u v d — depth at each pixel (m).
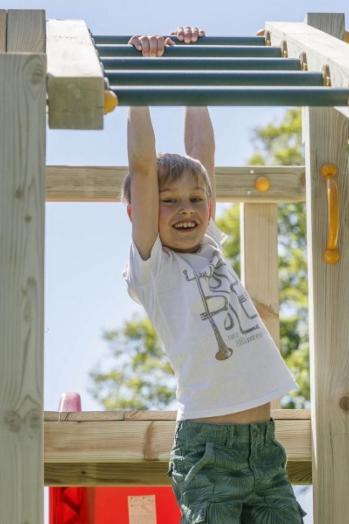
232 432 3.34
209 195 3.64
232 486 3.30
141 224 3.47
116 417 3.93
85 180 4.91
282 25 4.02
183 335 3.44
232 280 3.56
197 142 4.02
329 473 3.72
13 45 3.97
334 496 3.70
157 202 3.51
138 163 3.46
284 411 3.89
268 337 3.51
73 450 3.89
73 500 4.92
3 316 2.52
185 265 3.52
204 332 3.43
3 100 2.57
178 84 3.19
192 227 3.54
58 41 3.14
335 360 3.78
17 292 2.53
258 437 3.37
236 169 4.88
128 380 16.53
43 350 2.51
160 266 3.50
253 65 3.61
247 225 4.88
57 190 4.89
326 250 3.84
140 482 4.30
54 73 2.59
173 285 3.50
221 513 3.26
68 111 2.58
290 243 15.62
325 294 3.81
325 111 3.92
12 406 2.49
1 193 2.55
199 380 3.40
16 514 2.45
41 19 4.02
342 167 3.90
